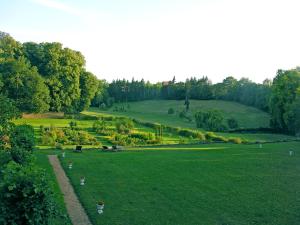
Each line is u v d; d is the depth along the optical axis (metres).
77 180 31.47
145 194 27.19
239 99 141.00
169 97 159.00
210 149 51.97
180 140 65.75
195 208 23.91
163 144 61.50
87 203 24.77
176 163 39.28
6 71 82.31
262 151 48.25
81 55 101.69
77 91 97.69
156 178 32.31
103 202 23.64
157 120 106.19
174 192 27.72
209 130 85.44
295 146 53.91
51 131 63.56
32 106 83.94
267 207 24.12
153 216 22.34
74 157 44.47
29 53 98.31
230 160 40.84
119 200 25.64
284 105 77.75
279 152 47.12
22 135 29.39
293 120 73.94
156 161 40.72
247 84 143.00
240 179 31.78
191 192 27.72
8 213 13.00
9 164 14.31
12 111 27.78
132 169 36.31
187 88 149.38
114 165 38.50
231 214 22.75
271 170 35.41
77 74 97.56
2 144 25.55
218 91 148.12
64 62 96.00
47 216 13.57
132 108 139.50
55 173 34.84
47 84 91.38
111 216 22.27
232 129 86.44
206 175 33.38
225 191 27.95
